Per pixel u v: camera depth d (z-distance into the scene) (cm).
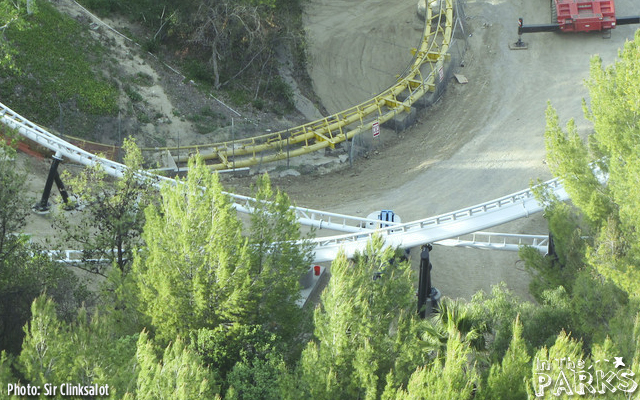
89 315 3675
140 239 4131
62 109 5872
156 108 6288
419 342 3177
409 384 2662
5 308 3500
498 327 3641
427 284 4300
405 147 6506
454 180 6056
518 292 4994
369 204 5778
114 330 3266
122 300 3497
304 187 5981
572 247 3931
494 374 2886
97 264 4078
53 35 6247
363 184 6038
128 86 6297
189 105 6456
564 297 3794
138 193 4097
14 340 3428
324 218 5566
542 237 4919
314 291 4862
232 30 6725
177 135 6206
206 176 3478
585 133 6475
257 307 3406
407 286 3198
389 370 3014
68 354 2650
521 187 5966
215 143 6216
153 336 3388
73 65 6153
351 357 2958
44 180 5259
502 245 4844
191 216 3384
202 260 3334
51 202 5050
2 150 3978
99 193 4262
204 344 3152
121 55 6494
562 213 4028
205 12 6681
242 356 3091
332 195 5894
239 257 3353
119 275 3566
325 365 2956
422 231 4512
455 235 4506
